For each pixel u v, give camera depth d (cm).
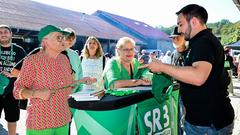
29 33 1823
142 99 319
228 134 257
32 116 276
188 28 246
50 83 278
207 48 227
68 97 302
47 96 264
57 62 286
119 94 311
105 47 2858
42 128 274
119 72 373
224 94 252
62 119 286
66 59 305
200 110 244
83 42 2427
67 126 298
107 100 287
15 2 2425
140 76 393
